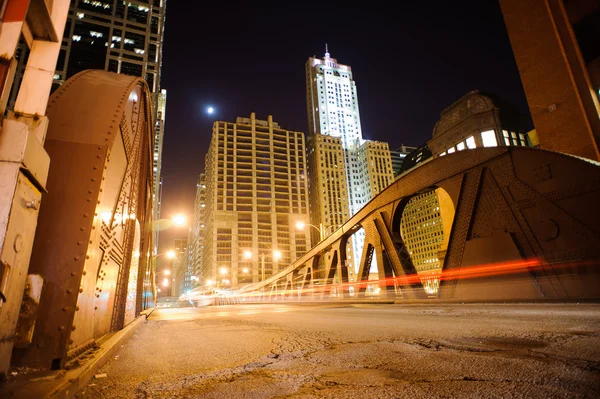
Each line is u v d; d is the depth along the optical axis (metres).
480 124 30.94
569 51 19.80
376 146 161.75
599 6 18.62
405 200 18.38
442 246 25.44
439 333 5.91
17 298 2.13
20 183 2.07
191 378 3.63
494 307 11.41
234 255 119.56
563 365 3.36
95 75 4.80
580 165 11.24
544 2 21.02
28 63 2.51
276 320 11.02
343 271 25.75
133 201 7.54
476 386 2.90
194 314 19.08
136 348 5.84
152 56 80.19
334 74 184.12
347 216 141.38
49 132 3.76
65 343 3.12
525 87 21.80
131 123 6.15
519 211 12.84
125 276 7.47
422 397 2.71
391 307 15.95
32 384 2.53
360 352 4.64
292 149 143.00
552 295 11.50
